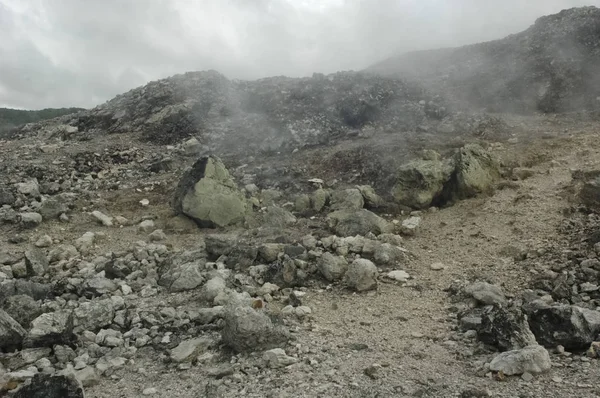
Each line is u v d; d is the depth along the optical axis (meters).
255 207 14.05
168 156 20.06
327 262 8.86
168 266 9.73
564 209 10.27
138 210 14.55
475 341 6.23
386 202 13.07
